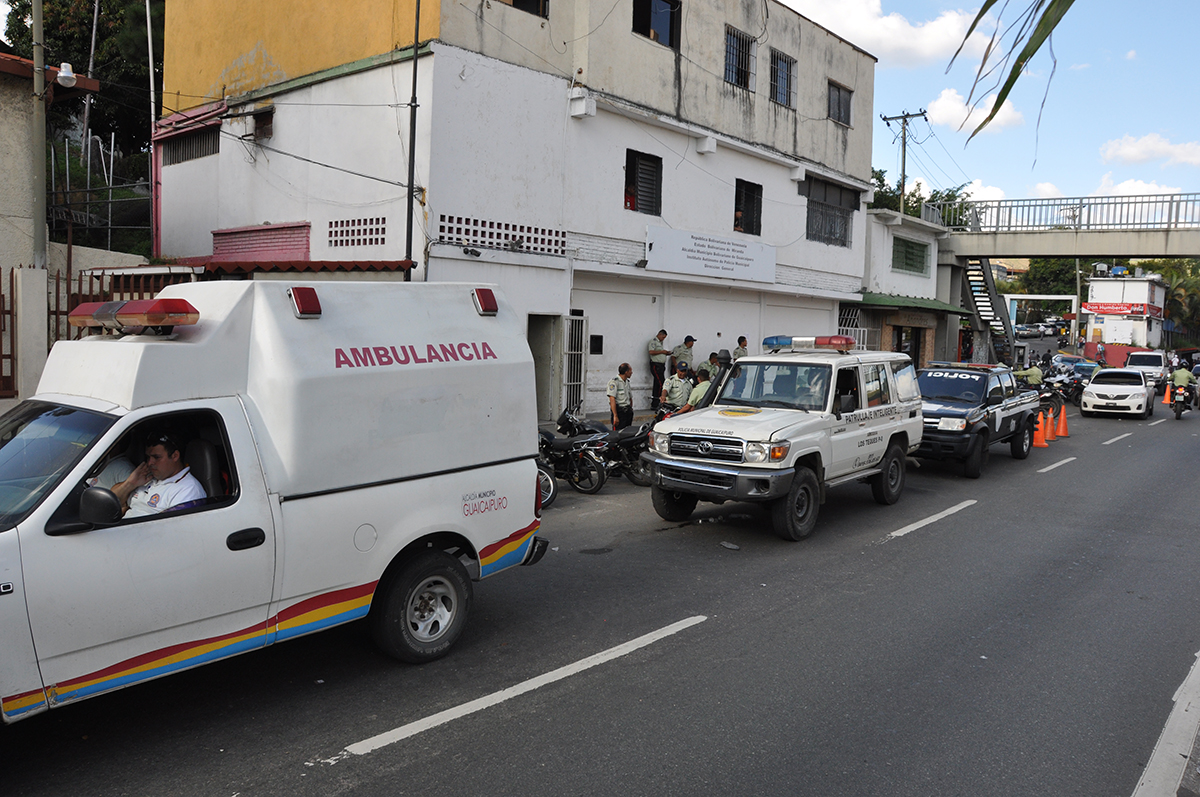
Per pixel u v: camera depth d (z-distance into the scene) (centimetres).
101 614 369
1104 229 2619
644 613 614
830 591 680
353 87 1402
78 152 2402
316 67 1470
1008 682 504
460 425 515
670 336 1864
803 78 2133
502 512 540
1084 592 696
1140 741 429
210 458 416
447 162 1313
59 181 2094
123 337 441
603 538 845
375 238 1378
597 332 1684
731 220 1953
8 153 1052
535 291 1475
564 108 1502
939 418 1238
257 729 422
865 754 409
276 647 538
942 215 3011
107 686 375
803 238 2228
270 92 1557
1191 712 464
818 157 2222
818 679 502
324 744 407
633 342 1773
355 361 464
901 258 2791
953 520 962
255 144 1596
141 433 407
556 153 1495
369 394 466
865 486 1173
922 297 2916
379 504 470
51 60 2416
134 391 400
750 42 1952
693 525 905
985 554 813
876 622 608
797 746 416
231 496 416
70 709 443
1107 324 5400
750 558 775
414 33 1281
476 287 550
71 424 408
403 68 1319
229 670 498
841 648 554
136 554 379
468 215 1354
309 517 440
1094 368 3375
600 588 673
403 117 1321
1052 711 464
